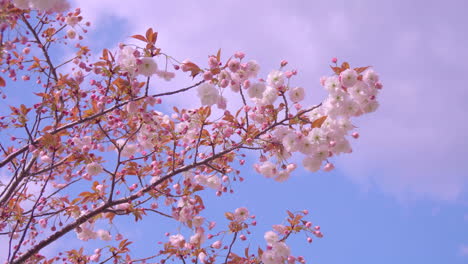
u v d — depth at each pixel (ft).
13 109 14.02
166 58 12.76
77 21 18.10
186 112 15.88
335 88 13.12
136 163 15.03
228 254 15.74
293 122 13.98
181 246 15.88
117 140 16.19
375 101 13.21
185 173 15.87
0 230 15.81
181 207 14.89
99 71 13.00
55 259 17.01
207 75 12.80
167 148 16.30
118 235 16.71
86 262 16.11
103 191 14.62
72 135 16.89
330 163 13.85
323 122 13.82
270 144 14.34
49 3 11.39
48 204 17.58
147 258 16.29
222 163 16.17
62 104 14.28
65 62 18.17
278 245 14.51
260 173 14.70
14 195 16.12
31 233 17.99
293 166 14.67
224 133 14.60
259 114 14.78
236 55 13.51
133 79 12.98
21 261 13.47
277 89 13.85
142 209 14.44
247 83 13.55
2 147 15.69
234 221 16.01
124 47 12.78
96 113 14.23
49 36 17.80
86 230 15.37
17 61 16.29
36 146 14.43
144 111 13.64
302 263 14.96
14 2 11.30
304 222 14.94
